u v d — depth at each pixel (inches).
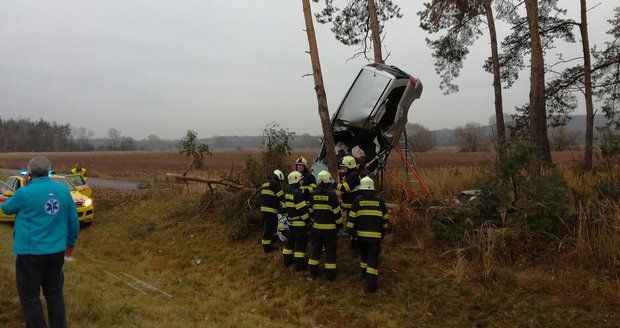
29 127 4660.4
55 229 165.3
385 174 417.7
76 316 197.3
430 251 292.2
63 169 1487.5
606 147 295.7
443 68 655.8
